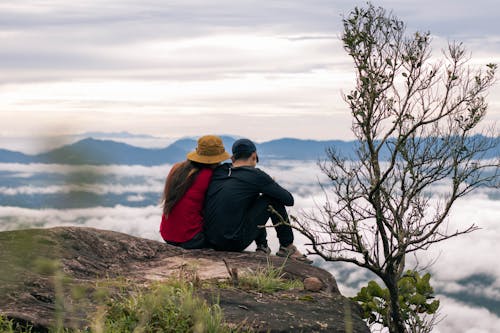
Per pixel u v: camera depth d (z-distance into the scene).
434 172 4.75
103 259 4.92
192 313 2.91
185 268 4.84
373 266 4.85
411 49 4.77
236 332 3.15
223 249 5.77
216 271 4.73
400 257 5.08
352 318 3.95
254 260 5.27
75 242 4.89
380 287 5.32
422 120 4.77
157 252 5.39
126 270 4.76
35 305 3.07
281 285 4.45
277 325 3.43
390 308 5.27
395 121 4.81
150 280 4.33
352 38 4.76
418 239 4.76
